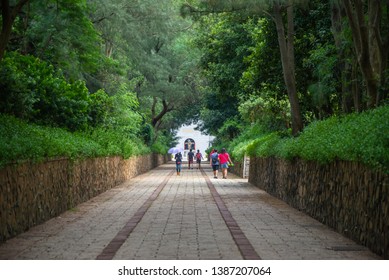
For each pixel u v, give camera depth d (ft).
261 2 75.77
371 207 34.76
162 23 160.97
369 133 38.11
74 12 89.10
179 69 214.90
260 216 54.80
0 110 63.46
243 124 165.99
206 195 82.84
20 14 92.43
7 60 68.08
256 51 93.25
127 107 128.67
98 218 52.39
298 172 62.03
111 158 96.84
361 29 51.49
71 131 82.99
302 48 88.33
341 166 43.11
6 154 37.96
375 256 32.94
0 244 36.65
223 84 120.88
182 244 37.09
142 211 58.08
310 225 47.96
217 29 118.93
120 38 146.41
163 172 176.14
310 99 89.10
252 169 111.75
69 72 98.99
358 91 60.54
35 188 46.50
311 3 82.38
